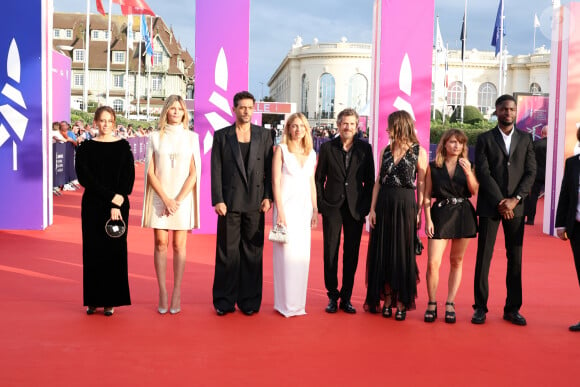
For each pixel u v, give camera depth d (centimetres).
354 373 366
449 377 363
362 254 794
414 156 490
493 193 479
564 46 957
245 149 499
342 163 507
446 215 487
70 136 1595
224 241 496
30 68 877
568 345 433
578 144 951
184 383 343
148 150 493
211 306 523
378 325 475
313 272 676
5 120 881
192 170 499
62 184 1457
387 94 932
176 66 6794
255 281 502
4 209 895
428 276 496
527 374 372
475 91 7525
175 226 487
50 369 361
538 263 754
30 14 867
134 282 604
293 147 502
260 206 497
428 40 931
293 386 343
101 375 353
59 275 625
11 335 426
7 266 661
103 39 6788
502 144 487
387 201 493
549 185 998
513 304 491
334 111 7306
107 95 2789
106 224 473
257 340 428
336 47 7244
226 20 911
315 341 429
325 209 511
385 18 923
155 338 427
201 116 916
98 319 471
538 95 1903
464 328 473
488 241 489
